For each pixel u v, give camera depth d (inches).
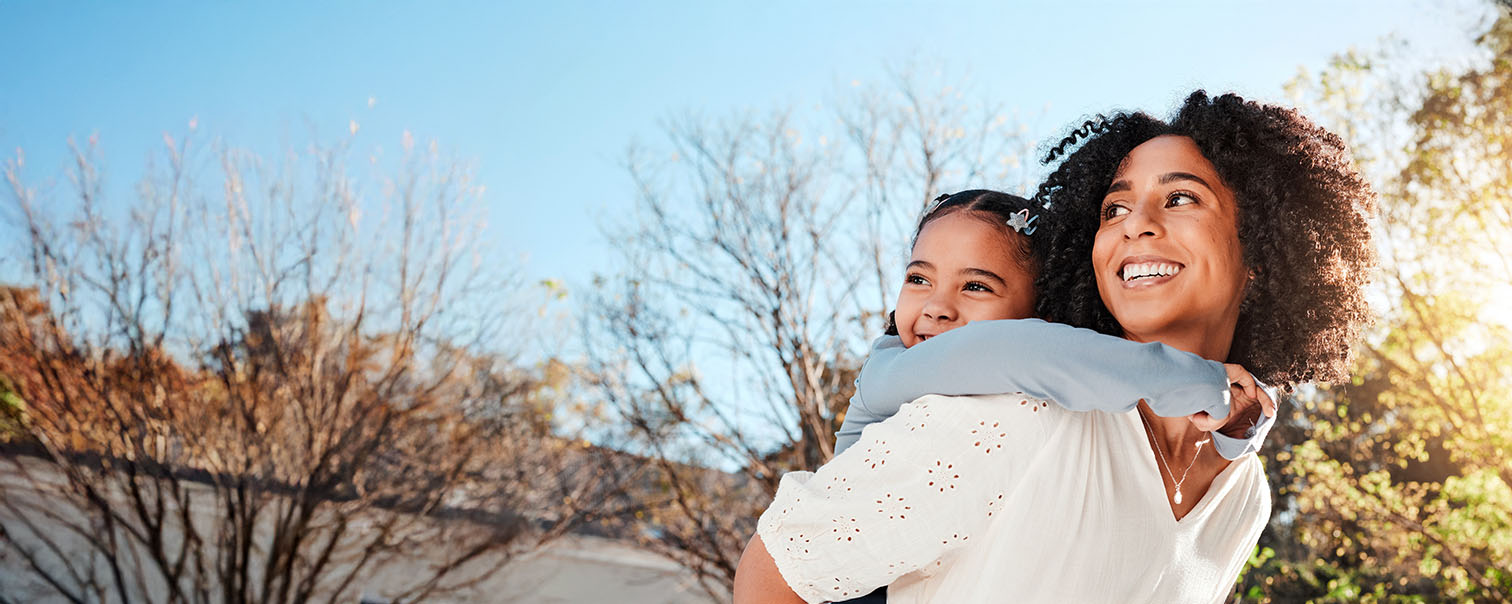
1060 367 44.5
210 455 430.0
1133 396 43.7
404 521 444.5
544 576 518.3
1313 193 51.3
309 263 423.2
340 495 436.5
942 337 48.8
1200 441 49.8
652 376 350.0
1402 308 303.9
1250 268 50.3
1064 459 45.8
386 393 426.0
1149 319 48.6
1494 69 293.7
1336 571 341.1
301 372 424.5
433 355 431.2
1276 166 50.2
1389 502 327.9
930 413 46.8
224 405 422.9
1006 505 46.1
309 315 426.9
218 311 418.3
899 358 50.3
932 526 46.3
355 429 419.8
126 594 430.0
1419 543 331.0
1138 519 46.8
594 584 526.6
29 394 405.7
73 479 422.3
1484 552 331.0
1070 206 55.3
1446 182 296.8
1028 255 58.7
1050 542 45.4
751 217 343.0
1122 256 49.4
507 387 425.7
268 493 431.2
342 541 468.4
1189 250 48.3
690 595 519.8
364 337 430.3
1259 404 48.4
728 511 379.6
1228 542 52.5
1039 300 57.1
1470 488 314.7
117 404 413.1
